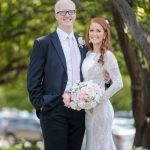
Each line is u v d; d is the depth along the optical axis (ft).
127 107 157.89
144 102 41.01
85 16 37.99
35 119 116.57
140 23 30.81
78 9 36.55
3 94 159.43
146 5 32.19
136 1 31.17
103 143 25.05
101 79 24.91
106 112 24.97
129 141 65.57
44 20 50.24
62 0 24.56
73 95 23.76
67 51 24.45
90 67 24.53
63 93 24.06
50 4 44.98
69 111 24.09
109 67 24.79
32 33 53.01
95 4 37.06
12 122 116.47
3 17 51.24
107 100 25.02
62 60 24.20
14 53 65.82
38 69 24.31
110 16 41.81
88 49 25.18
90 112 24.68
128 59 38.83
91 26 24.90
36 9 48.57
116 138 65.98
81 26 52.95
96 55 24.77
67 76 24.22
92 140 24.90
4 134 115.55
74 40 24.81
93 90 23.91
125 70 53.11
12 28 52.37
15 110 180.55
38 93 24.23
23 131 114.93
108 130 25.18
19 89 145.48
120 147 65.36
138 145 41.09
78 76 24.44
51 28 51.85
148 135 40.47
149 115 41.09
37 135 114.52
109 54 24.76
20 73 76.74
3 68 67.56
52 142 24.03
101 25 24.76
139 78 40.70
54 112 23.98
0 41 53.88
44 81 24.52
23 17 50.67
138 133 41.24
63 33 24.57
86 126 24.82
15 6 49.83
